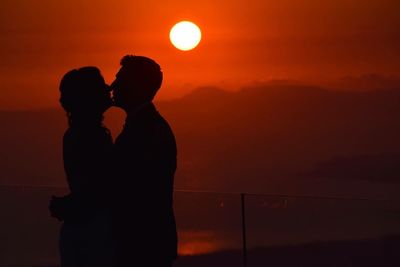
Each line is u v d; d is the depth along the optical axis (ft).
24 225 29.68
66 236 24.40
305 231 29.60
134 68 24.09
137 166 23.59
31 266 29.53
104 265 24.25
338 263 29.50
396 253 29.19
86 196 23.90
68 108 24.58
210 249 29.86
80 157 24.00
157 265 23.88
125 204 23.72
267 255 29.35
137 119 24.07
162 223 23.94
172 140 24.40
